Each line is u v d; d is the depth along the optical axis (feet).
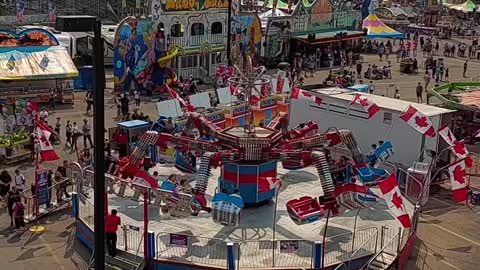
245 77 85.51
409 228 74.23
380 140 106.63
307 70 207.10
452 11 361.71
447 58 245.04
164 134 86.74
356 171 90.38
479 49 254.47
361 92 120.57
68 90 152.05
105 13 255.50
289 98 120.67
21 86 147.13
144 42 164.04
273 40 208.03
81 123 134.41
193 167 100.73
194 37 176.24
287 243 71.51
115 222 71.15
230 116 117.60
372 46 250.57
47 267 73.36
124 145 107.65
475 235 86.38
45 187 88.28
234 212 72.90
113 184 86.33
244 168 83.92
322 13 222.69
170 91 117.29
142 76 164.96
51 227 84.53
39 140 87.51
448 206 96.63
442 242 83.76
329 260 70.38
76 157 112.68
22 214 82.53
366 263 70.54
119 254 72.13
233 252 67.15
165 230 77.82
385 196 70.23
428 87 185.88
